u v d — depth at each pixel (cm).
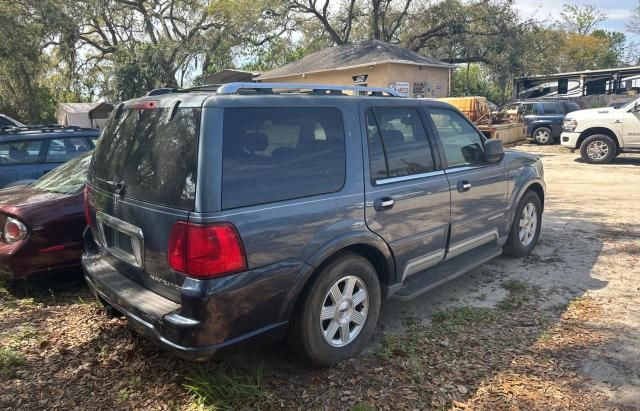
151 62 2995
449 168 434
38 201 470
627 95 2373
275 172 302
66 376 338
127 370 344
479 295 466
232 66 3531
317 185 322
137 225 311
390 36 3219
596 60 5209
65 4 2706
